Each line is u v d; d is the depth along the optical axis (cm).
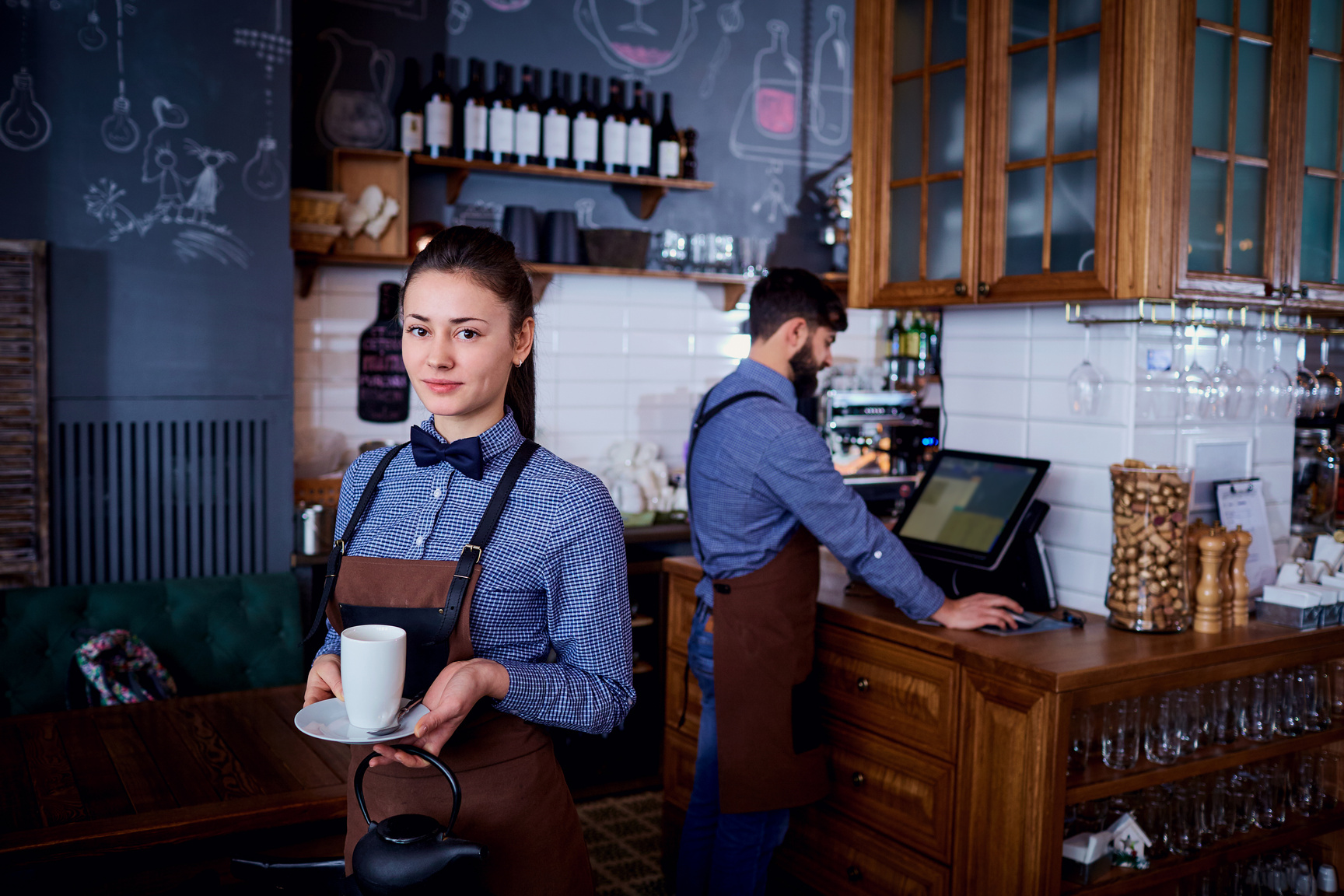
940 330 310
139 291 308
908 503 288
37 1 291
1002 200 262
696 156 470
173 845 173
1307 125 263
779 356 248
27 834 166
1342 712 258
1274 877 252
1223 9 242
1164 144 229
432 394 136
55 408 299
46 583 296
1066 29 246
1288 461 290
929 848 231
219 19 314
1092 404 245
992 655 213
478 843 126
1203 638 229
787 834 270
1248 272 253
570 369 440
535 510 139
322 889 145
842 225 498
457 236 136
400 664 122
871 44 294
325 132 389
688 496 253
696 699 298
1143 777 216
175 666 298
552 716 134
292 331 329
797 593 240
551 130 409
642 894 301
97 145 300
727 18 475
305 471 387
